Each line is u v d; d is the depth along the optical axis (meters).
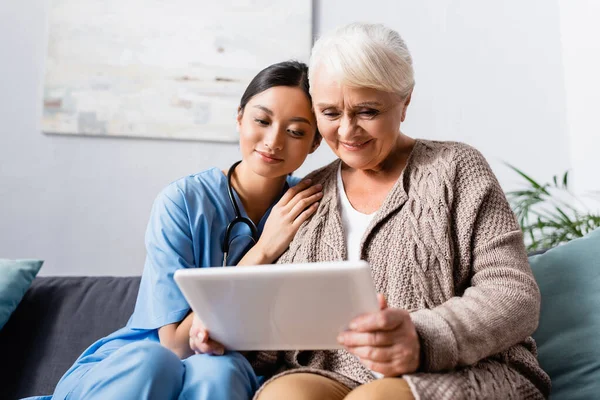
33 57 1.98
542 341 1.23
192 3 2.04
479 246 1.02
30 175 1.92
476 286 0.96
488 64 2.13
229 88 2.01
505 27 2.15
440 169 1.09
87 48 1.98
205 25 2.03
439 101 2.10
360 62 1.00
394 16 2.12
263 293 0.82
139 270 1.92
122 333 1.20
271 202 1.34
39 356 1.38
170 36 2.02
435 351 0.83
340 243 1.08
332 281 0.77
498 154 2.09
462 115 2.10
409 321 0.82
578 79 2.07
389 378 0.83
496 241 1.01
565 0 2.15
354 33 1.05
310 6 2.07
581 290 1.25
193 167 1.98
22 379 1.34
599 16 1.95
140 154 1.97
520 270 0.97
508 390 0.88
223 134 1.99
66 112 1.95
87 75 1.97
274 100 1.18
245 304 0.85
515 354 0.97
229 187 1.29
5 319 1.39
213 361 0.92
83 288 1.52
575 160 2.09
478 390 0.84
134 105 1.97
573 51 2.10
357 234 1.10
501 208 1.05
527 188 2.08
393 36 1.08
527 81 2.13
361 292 0.78
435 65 2.11
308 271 0.77
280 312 0.84
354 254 1.09
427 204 1.05
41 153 1.94
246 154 1.23
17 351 1.39
